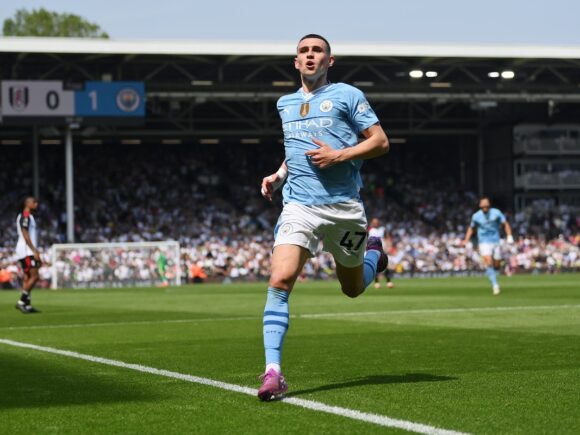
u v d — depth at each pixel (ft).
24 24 281.13
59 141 181.47
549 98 157.69
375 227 87.92
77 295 91.30
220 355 29.53
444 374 23.97
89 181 180.75
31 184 179.01
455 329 38.99
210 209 178.70
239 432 16.43
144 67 161.68
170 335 37.91
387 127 188.14
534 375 23.66
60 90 137.39
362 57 153.89
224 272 145.28
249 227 174.40
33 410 19.10
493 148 185.37
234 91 151.23
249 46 147.84
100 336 37.91
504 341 33.17
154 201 178.70
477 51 152.87
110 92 138.82
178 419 17.80
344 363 26.68
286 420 17.44
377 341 33.60
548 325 41.04
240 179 188.24
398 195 188.55
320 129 21.47
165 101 164.66
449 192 189.67
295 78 169.48
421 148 197.57
